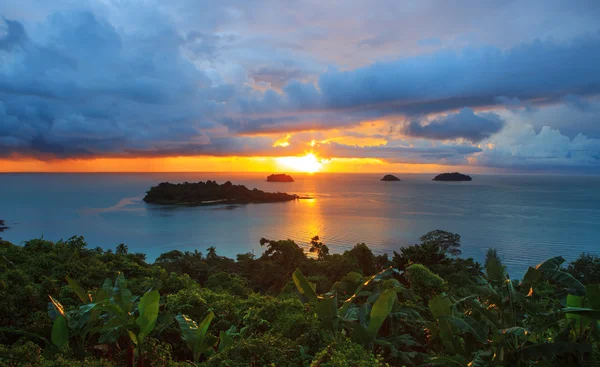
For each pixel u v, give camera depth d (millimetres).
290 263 35875
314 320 7547
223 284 20125
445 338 6367
